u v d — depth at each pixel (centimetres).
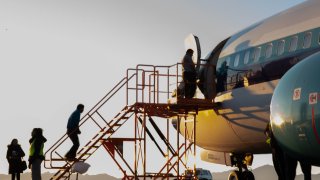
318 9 1756
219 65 2158
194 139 2203
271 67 1855
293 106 1379
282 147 1475
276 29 1903
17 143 2417
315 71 1358
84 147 2222
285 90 1418
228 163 2500
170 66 2156
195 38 2159
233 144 2214
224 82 2105
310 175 1555
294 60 1753
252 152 2244
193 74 2134
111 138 2152
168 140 2328
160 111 2228
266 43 1914
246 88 1973
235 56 2077
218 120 2153
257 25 2083
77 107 2212
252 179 2431
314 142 1334
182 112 2250
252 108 1942
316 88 1327
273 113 1459
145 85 2142
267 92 1867
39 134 1903
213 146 2380
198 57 2147
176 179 2181
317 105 1313
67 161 2219
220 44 2291
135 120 2139
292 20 1844
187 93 2144
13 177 2406
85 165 2167
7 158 2402
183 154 2220
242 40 2091
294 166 1534
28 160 1900
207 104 2114
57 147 2214
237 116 2028
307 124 1338
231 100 2048
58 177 2175
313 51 1683
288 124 1398
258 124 1938
